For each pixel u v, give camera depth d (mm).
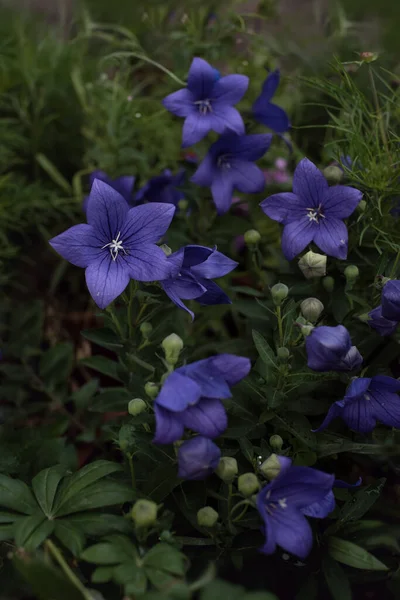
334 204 620
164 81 855
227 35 816
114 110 817
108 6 885
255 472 587
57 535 555
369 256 671
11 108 896
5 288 872
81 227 573
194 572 576
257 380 627
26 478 647
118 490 572
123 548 542
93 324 853
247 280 804
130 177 765
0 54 893
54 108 890
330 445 614
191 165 764
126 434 588
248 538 595
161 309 648
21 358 798
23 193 848
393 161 662
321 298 668
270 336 670
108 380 804
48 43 896
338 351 561
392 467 648
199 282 595
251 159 702
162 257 570
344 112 701
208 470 538
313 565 596
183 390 521
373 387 587
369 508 619
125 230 579
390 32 819
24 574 530
